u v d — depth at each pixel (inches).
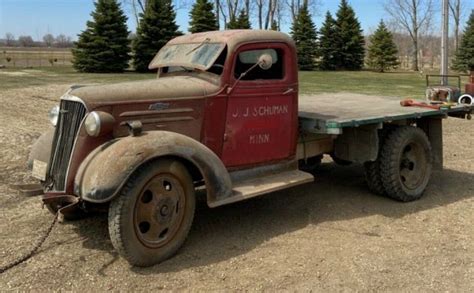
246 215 204.5
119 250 152.4
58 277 149.9
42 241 163.9
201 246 172.9
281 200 224.8
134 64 1317.7
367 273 153.7
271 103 192.9
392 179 217.6
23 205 214.2
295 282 148.2
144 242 155.2
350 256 165.6
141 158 150.6
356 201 224.1
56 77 1047.0
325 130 199.0
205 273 153.6
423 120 247.8
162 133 161.8
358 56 1729.8
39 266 156.4
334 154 231.0
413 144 226.2
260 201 222.8
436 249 171.8
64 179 160.6
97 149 157.8
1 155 300.8
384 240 179.5
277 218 201.5
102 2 1270.9
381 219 201.0
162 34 1307.8
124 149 151.3
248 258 163.9
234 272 154.3
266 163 196.4
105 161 149.8
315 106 253.6
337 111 231.3
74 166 158.4
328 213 207.8
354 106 253.4
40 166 173.8
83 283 146.9
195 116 175.8
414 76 1318.9
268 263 160.2
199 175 175.9
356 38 1710.1
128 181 151.0
